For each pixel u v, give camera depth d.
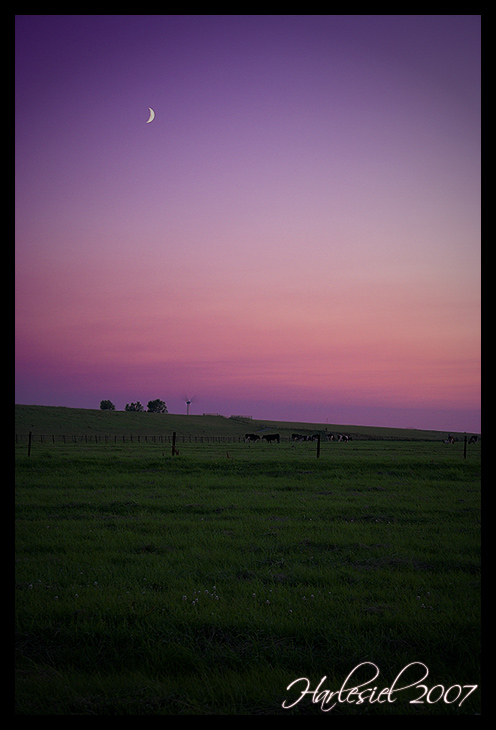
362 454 47.53
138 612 8.56
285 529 15.12
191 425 140.38
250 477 27.33
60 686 6.49
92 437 97.50
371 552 12.72
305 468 29.66
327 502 19.66
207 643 7.67
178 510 18.38
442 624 8.15
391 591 9.78
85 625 8.05
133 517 16.97
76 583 10.22
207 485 24.48
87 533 14.60
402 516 17.25
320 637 7.85
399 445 76.88
